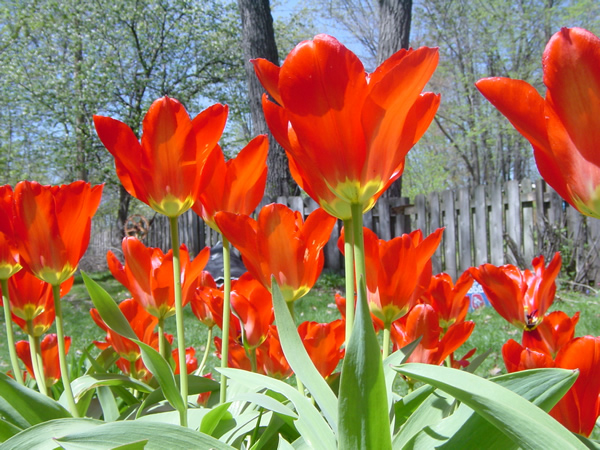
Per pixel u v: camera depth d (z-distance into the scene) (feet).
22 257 1.64
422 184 49.06
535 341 1.80
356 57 1.17
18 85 36.55
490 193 17.34
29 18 35.22
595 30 33.55
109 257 1.96
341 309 2.06
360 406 0.97
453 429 1.11
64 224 1.66
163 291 1.90
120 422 1.22
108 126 1.48
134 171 1.51
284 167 20.56
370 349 0.95
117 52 36.52
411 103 1.18
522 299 1.89
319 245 1.64
